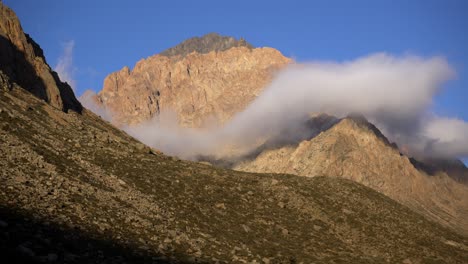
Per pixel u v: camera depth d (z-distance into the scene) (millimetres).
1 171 55125
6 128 71375
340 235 80438
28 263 40094
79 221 51969
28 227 46219
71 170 66562
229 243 64500
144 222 59281
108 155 82750
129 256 49125
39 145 71250
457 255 83812
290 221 80312
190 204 75000
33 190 53906
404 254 78312
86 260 44625
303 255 68188
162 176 82750
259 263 58906
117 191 67250
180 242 57844
